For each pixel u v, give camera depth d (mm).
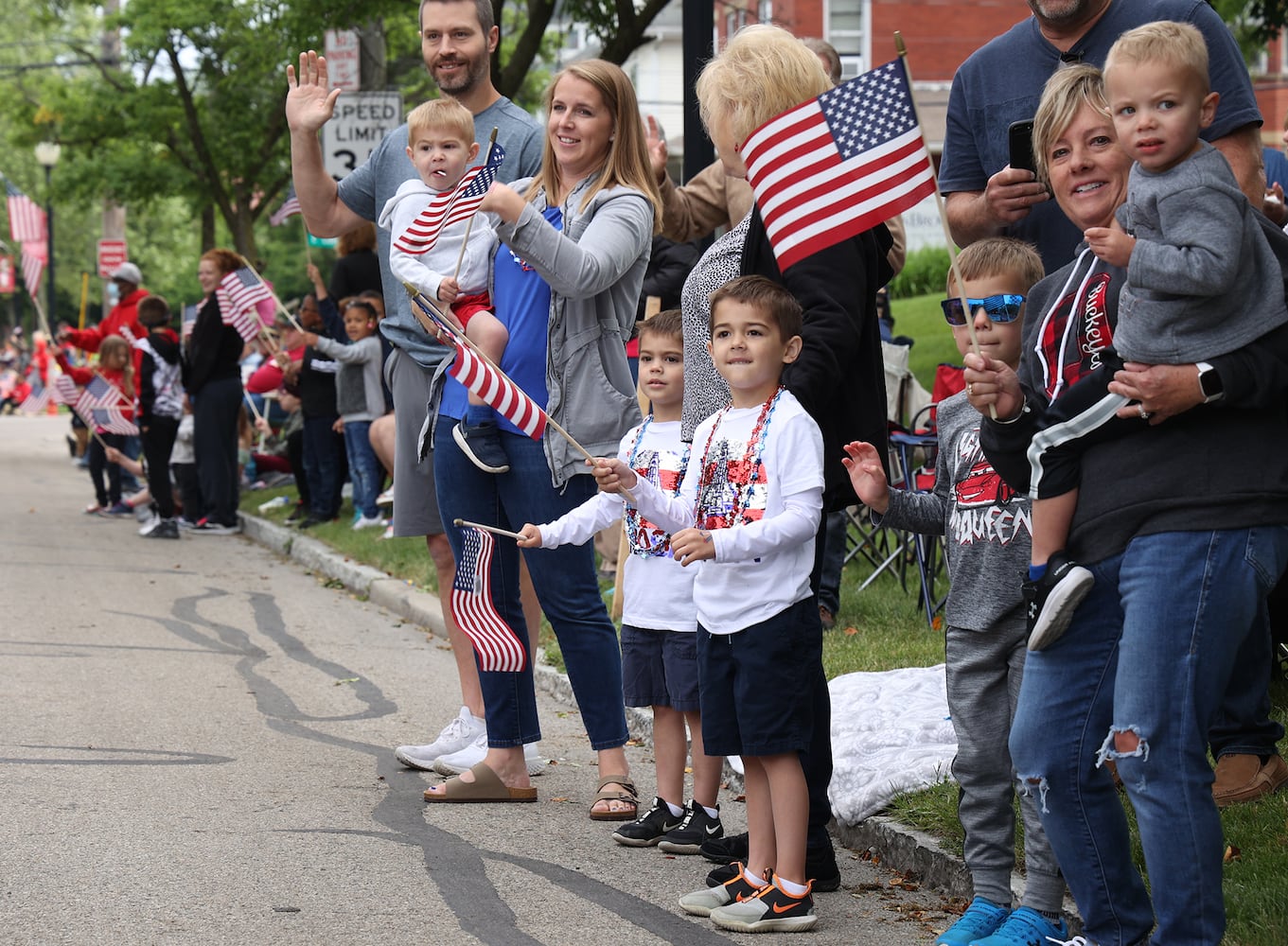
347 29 14242
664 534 4902
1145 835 3240
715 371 4672
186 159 22797
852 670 6844
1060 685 3410
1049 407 3406
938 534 4164
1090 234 3168
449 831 5094
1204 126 3150
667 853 4891
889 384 9797
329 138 11875
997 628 3887
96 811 5164
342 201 6121
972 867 3984
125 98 22016
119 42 25047
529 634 6172
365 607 10219
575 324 5207
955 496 3984
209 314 13938
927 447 9188
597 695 5340
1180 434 3203
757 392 4258
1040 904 3787
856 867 4766
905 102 3787
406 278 5199
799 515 4070
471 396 5199
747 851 4750
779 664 4098
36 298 20797
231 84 21000
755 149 3957
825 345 4152
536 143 5961
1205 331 3104
